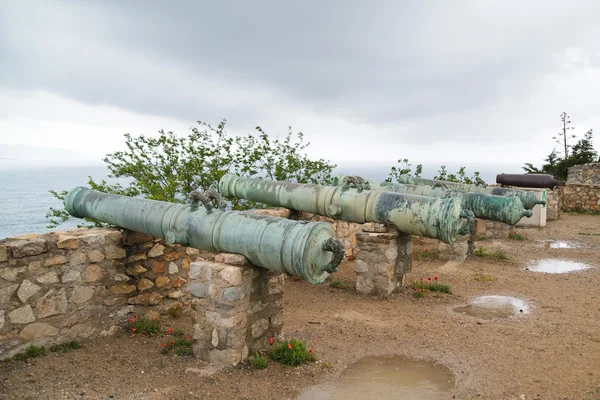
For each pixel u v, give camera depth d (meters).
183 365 4.23
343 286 7.20
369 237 6.75
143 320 5.36
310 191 7.24
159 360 4.36
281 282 4.66
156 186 8.95
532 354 4.60
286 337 5.00
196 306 4.29
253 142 10.57
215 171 9.56
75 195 5.50
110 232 5.06
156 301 5.55
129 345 4.78
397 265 6.98
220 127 10.12
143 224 4.80
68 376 3.97
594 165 21.42
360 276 6.89
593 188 16.81
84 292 4.82
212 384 3.87
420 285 7.21
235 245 4.12
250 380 3.95
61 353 4.48
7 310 4.19
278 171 10.66
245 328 4.25
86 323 4.85
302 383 3.96
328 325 5.48
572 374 4.12
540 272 8.41
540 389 3.85
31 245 4.34
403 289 7.09
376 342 4.94
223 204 4.46
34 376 3.93
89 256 4.85
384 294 6.73
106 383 3.86
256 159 10.38
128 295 5.29
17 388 3.69
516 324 5.55
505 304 6.44
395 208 6.29
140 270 5.36
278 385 3.90
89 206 5.32
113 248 5.10
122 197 5.20
